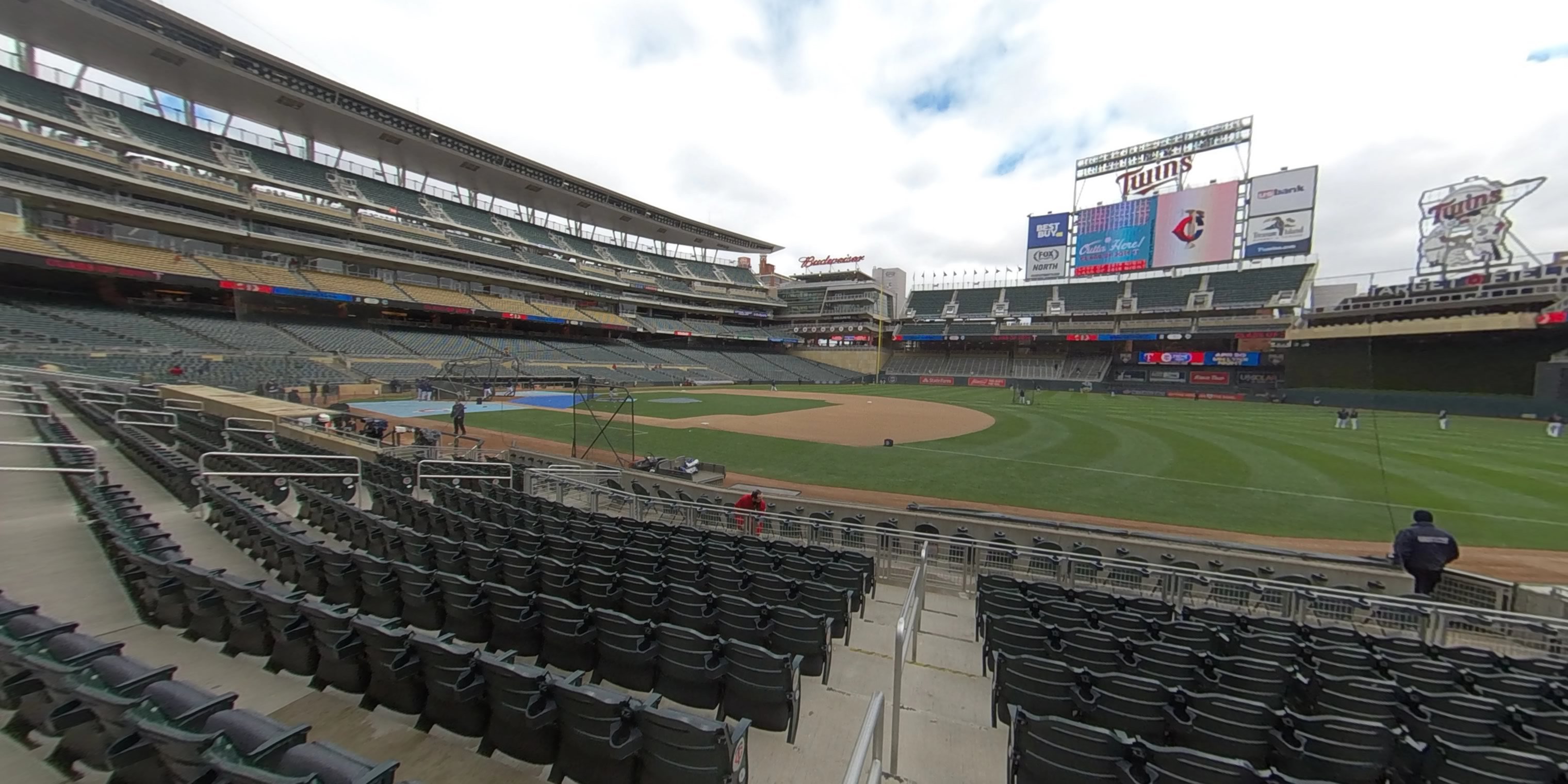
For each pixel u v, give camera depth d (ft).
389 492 37.35
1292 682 18.19
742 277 311.88
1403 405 137.59
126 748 10.34
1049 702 16.14
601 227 259.39
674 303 270.67
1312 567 33.19
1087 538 37.78
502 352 179.63
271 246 139.03
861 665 21.68
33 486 33.53
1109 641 19.42
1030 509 52.06
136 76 123.44
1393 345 146.00
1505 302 128.36
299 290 136.87
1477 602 30.30
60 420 45.50
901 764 15.42
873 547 38.34
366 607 21.40
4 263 95.50
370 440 55.36
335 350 136.36
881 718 12.58
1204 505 53.16
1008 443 87.40
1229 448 82.12
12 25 104.99
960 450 80.64
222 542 27.55
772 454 76.79
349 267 159.43
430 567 25.62
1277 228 172.76
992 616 22.02
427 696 14.52
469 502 38.86
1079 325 224.74
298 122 146.92
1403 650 22.94
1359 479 63.26
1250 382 194.90
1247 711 14.12
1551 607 27.73
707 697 16.26
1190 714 14.56
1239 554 35.01
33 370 72.02
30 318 95.45
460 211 191.62
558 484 49.42
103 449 43.60
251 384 105.50
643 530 35.88
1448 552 29.27
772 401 155.84
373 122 148.97
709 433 94.02
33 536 25.59
